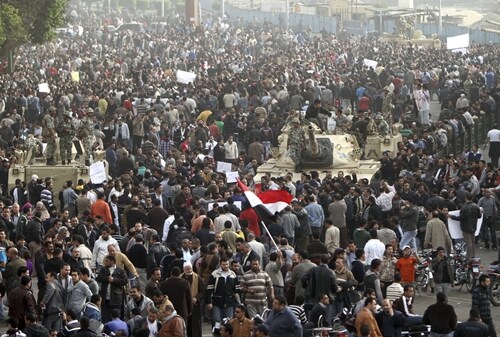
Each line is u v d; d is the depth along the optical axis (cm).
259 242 3694
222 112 6675
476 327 2872
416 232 4150
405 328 3088
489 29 14812
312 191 4291
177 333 2925
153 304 3048
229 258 3347
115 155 5344
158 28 13825
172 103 6719
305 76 8350
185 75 8025
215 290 3269
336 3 16025
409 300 3200
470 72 8588
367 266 3634
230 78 7819
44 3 8556
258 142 5638
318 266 3241
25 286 3180
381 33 13688
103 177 4806
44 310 3200
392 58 9969
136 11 18612
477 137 6344
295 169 5078
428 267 3881
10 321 3012
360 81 7994
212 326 3334
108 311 3253
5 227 3981
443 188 4597
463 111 6325
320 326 3112
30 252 3900
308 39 13075
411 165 5069
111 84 7650
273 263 3412
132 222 4034
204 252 3369
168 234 3866
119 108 6562
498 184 4838
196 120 6216
